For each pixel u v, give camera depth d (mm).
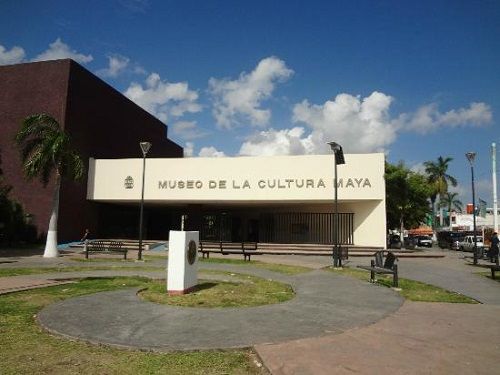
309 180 27469
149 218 41656
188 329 7102
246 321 7746
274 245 26688
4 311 8414
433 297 10672
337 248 18500
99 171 30859
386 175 31500
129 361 5535
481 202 32531
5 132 30000
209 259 20953
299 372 5176
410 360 5676
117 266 17453
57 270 15836
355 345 6332
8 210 27125
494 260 21688
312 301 9883
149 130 41812
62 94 29016
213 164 29031
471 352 6047
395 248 33031
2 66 30734
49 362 5445
